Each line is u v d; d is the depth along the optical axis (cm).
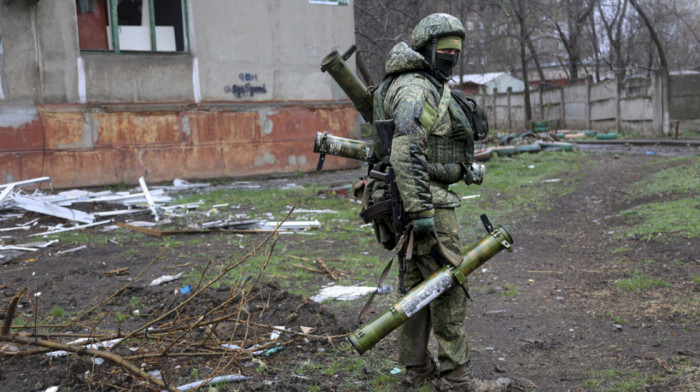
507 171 1589
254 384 331
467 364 318
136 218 980
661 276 555
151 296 511
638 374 346
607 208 998
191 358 362
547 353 395
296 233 849
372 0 2411
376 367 364
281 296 487
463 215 990
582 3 3881
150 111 1377
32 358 351
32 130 1241
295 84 1578
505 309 497
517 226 898
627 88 3011
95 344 377
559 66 6681
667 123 2766
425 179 282
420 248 302
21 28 1220
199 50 1433
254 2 1499
